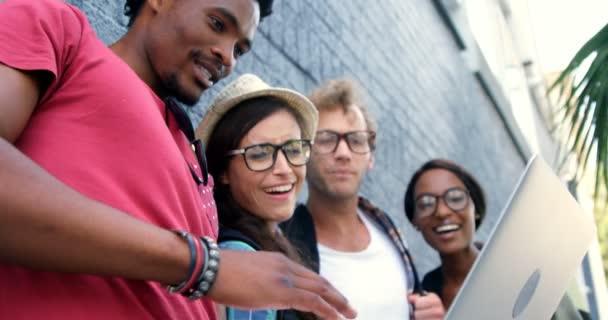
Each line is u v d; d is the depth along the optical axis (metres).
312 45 3.32
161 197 0.75
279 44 2.96
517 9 9.89
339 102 2.13
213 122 1.57
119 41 1.06
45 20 0.74
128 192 0.73
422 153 4.73
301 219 1.96
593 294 4.48
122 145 0.74
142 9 1.06
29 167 0.57
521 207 0.93
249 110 1.54
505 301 0.93
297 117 1.66
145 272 0.62
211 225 1.01
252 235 1.42
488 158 6.60
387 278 2.00
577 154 2.90
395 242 2.16
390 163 4.06
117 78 0.77
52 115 0.72
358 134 2.11
